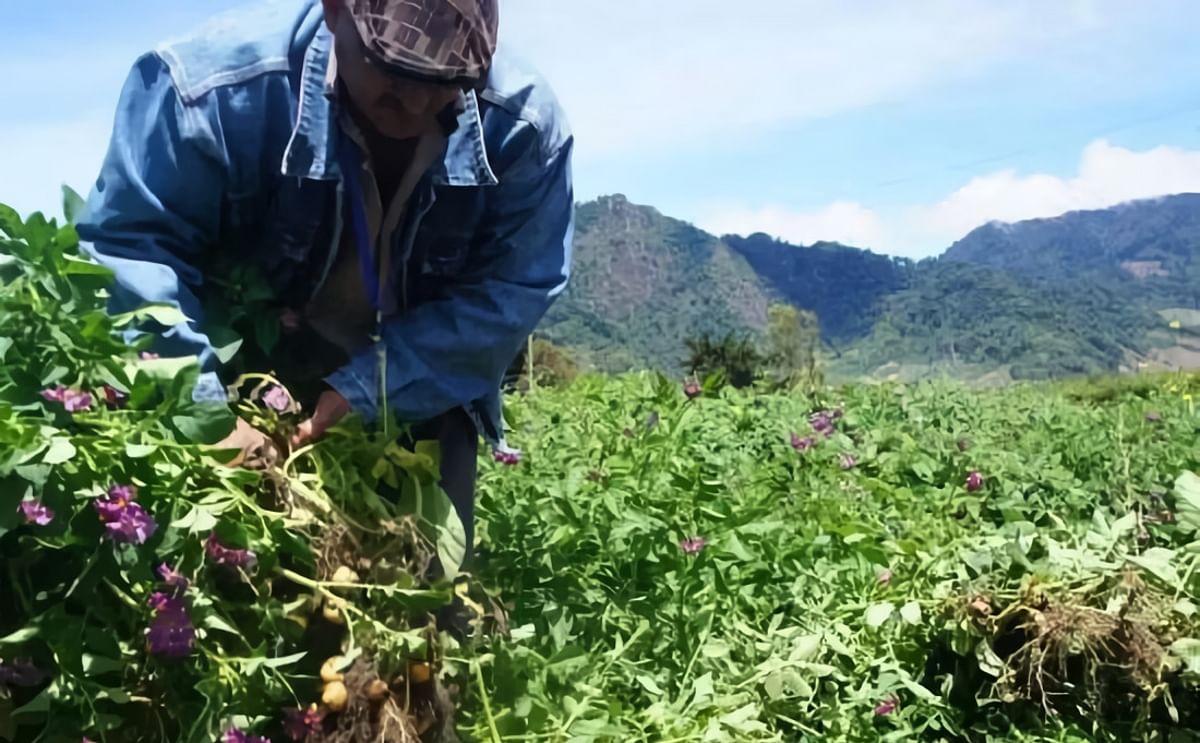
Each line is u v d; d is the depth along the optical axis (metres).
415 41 2.51
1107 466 6.38
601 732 2.83
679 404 6.62
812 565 4.18
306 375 3.16
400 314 3.14
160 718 2.24
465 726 2.71
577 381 9.08
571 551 3.95
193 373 2.30
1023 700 3.35
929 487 5.66
